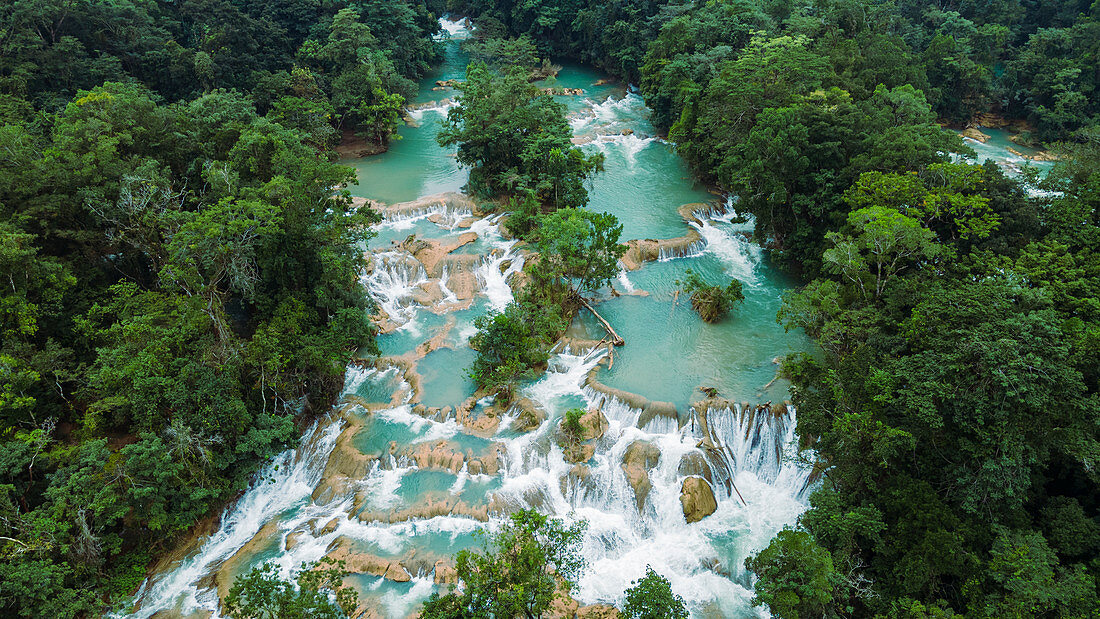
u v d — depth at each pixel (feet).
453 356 191.21
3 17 259.60
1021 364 117.70
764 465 161.38
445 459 156.87
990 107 356.38
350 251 190.08
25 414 139.23
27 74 244.83
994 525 118.93
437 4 456.86
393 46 381.81
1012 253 168.35
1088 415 119.34
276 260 172.65
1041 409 118.42
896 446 127.54
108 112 198.49
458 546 139.95
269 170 206.28
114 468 131.64
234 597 104.73
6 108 220.84
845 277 175.94
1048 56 342.44
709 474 155.94
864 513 125.49
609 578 138.10
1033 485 126.41
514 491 151.64
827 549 125.80
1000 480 118.21
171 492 137.28
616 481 153.58
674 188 284.41
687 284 212.02
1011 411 120.06
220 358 150.71
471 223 252.21
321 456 163.63
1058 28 373.61
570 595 132.87
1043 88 331.36
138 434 144.56
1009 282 139.95
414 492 151.64
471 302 214.28
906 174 187.73
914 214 174.19
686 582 137.69
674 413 164.45
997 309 131.85
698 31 328.08
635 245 233.76
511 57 421.18
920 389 126.62
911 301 154.51
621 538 146.10
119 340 147.43
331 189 197.47
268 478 159.94
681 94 301.84
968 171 178.81
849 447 132.77
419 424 168.04
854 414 131.03
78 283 165.89
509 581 106.32
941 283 154.51
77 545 125.80
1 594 113.29
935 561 114.62
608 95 398.62
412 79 409.69
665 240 239.71
